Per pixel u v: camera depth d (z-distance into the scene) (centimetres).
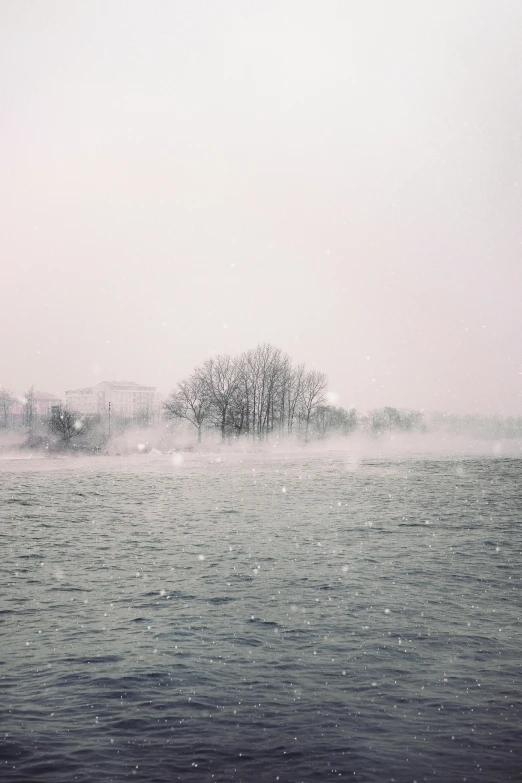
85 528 2203
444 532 2091
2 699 807
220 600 1257
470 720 745
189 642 1014
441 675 876
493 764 650
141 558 1678
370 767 646
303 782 620
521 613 1167
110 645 1002
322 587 1355
